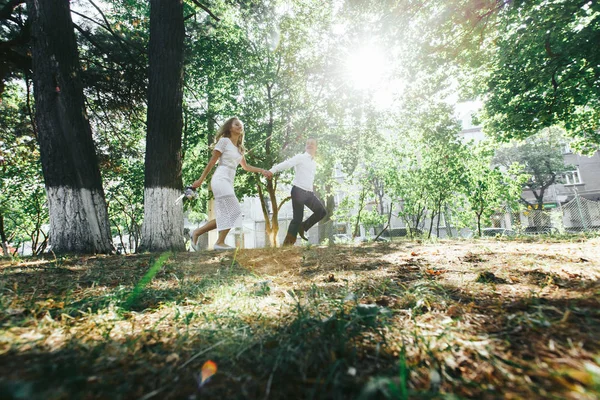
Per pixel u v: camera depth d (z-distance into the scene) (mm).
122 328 1434
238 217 4895
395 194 13828
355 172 17250
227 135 4934
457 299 1784
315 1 13938
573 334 1134
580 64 9664
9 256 4418
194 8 12367
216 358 1099
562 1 8719
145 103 9930
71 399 794
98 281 2537
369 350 1138
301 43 14781
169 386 900
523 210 12531
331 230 10938
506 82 11391
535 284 2012
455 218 12445
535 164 27875
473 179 11273
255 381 937
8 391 743
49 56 5262
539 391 808
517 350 1058
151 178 5676
